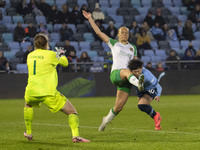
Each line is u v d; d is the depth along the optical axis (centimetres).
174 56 7512
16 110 4794
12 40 7869
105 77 7106
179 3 9819
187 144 2217
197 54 7662
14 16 8312
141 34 8175
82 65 7075
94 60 7731
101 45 8169
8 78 6762
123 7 9262
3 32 7969
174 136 2556
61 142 2347
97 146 2180
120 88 2706
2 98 6731
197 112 4241
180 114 4053
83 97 6981
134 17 9025
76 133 2320
